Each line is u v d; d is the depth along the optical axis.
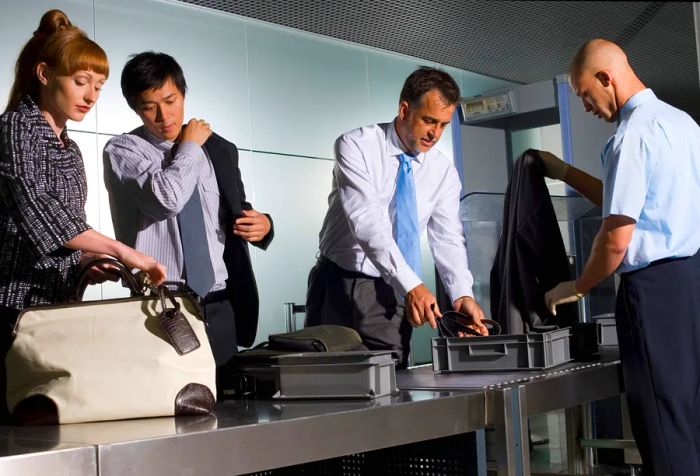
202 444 1.27
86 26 3.15
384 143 2.46
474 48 4.25
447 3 3.60
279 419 1.39
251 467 1.33
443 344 2.17
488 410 1.77
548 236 2.43
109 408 1.44
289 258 3.74
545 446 3.66
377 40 4.05
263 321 3.61
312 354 1.70
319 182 3.91
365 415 1.50
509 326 2.40
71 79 1.66
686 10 4.03
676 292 2.11
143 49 3.31
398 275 2.27
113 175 2.29
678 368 2.10
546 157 2.51
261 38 3.72
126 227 2.35
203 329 1.55
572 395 2.00
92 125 3.13
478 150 3.71
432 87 2.35
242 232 2.21
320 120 3.94
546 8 3.78
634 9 3.94
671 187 2.12
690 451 2.08
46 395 1.44
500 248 2.52
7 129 1.60
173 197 2.14
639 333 2.12
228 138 3.58
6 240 1.63
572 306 2.59
